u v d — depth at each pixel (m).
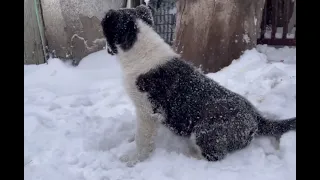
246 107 1.10
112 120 1.38
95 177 1.03
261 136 1.15
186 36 1.88
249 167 1.04
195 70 1.14
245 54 1.86
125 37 1.07
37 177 1.02
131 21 1.06
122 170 1.06
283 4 2.50
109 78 1.93
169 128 1.15
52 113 1.49
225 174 1.00
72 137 1.27
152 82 1.07
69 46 2.15
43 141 1.24
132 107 1.55
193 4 1.83
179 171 1.03
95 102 1.64
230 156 1.10
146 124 1.12
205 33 1.83
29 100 1.64
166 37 2.41
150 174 1.02
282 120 1.15
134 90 1.10
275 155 1.10
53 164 1.08
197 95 1.08
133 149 1.19
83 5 2.10
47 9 2.10
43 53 2.15
